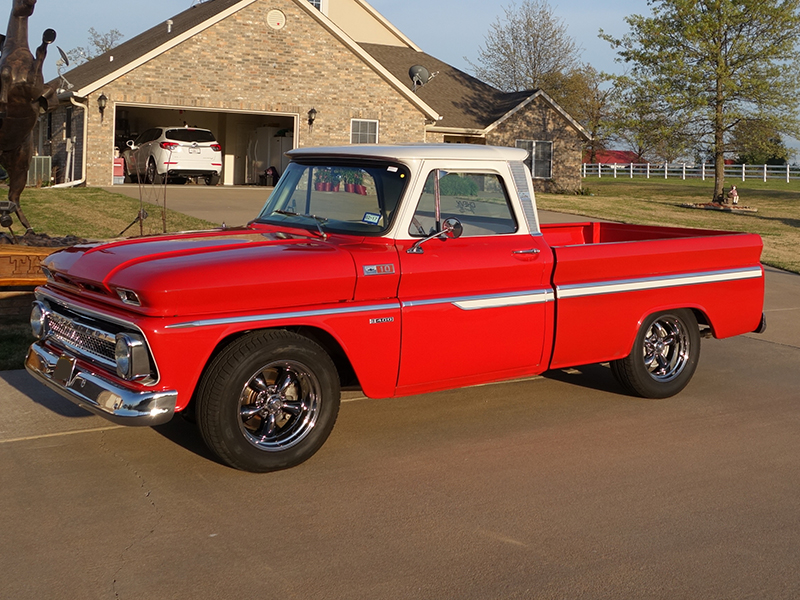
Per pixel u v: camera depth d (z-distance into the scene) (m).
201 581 3.53
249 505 4.32
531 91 32.75
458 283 5.30
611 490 4.67
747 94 29.48
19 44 9.88
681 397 6.75
